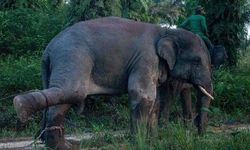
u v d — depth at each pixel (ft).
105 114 44.83
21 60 52.90
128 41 29.53
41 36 57.06
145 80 29.19
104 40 28.94
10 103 45.98
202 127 33.27
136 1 53.88
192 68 32.17
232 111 49.52
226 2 62.54
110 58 28.91
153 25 31.24
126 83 29.66
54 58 27.94
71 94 26.84
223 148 24.84
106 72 28.94
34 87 47.62
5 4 67.56
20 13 61.93
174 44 31.35
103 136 31.99
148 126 29.58
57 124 27.12
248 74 58.75
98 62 28.68
